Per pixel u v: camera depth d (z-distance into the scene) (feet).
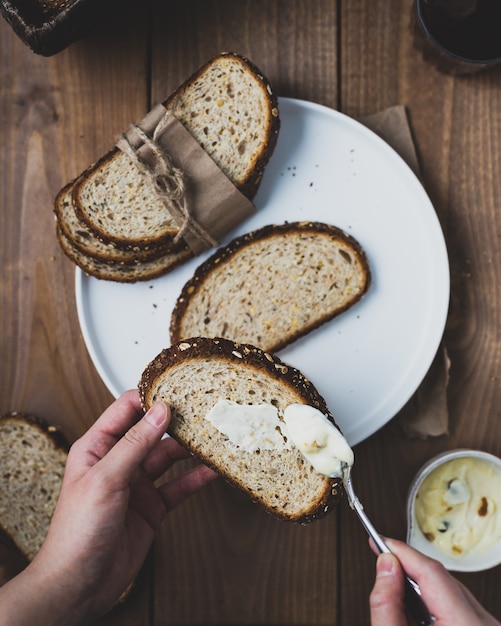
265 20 1.76
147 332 1.70
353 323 1.70
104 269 1.69
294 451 1.46
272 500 1.48
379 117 1.75
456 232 1.77
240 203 1.64
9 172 1.77
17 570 1.76
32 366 1.77
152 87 1.77
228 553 1.77
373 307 1.70
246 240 1.68
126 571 1.57
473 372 1.76
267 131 1.63
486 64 1.68
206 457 1.48
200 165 1.62
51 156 1.77
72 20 1.55
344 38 1.76
